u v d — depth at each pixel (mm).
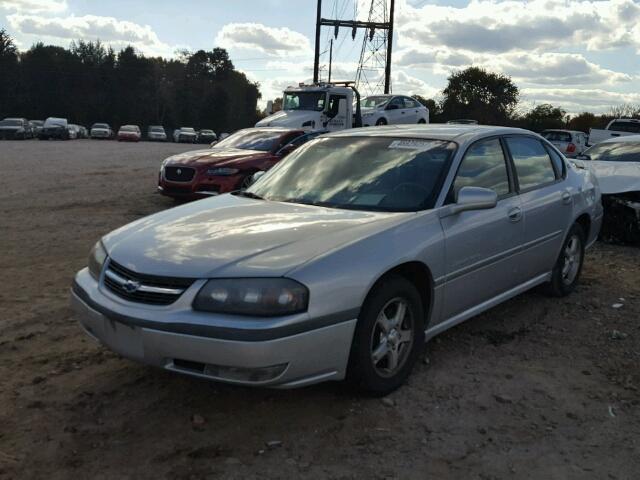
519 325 5055
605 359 4402
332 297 3293
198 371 3236
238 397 3740
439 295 4031
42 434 3311
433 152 4504
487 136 4844
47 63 84000
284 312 3158
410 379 4016
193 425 3420
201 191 10492
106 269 3654
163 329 3203
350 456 3146
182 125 96562
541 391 3889
